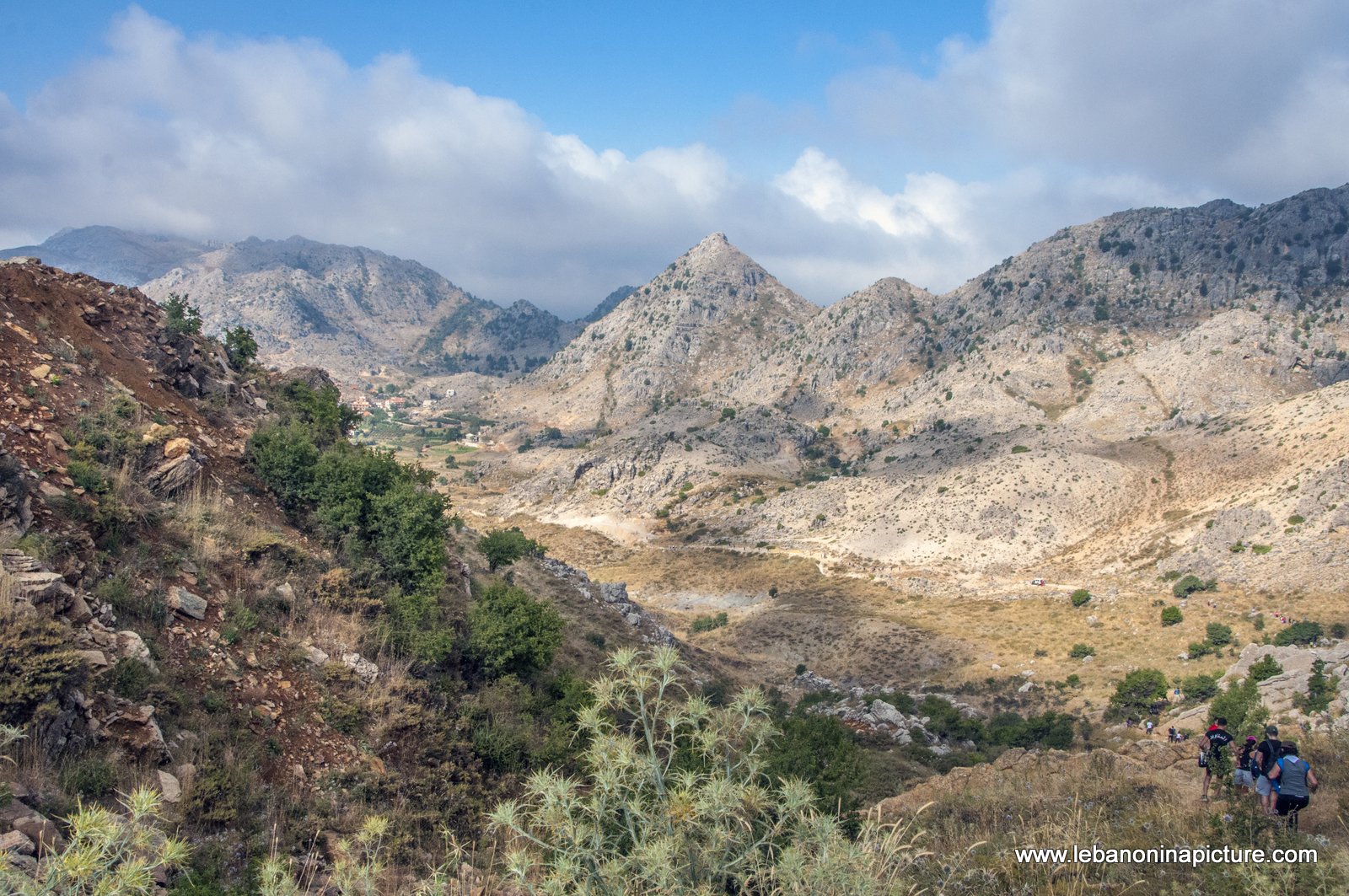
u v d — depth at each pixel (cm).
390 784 1562
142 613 1577
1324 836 1033
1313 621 7031
